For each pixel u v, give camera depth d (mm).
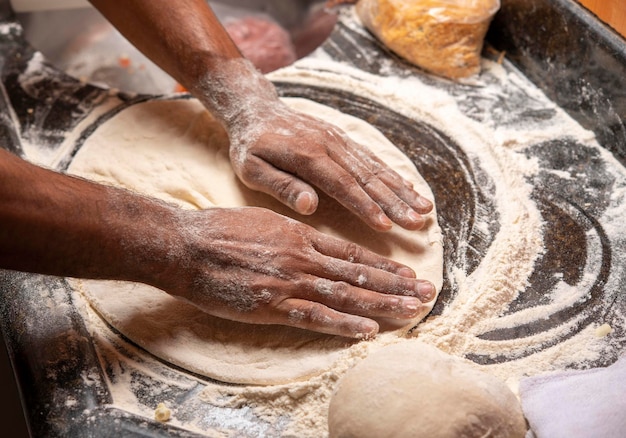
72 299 974
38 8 1527
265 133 1067
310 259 899
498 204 1082
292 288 881
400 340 867
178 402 844
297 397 834
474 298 935
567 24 1150
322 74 1344
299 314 873
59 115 1296
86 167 1169
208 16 1205
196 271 883
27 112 1305
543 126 1200
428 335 888
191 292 890
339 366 844
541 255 1000
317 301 889
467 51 1286
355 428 722
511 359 874
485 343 891
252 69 1179
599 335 887
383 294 894
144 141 1213
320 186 1013
